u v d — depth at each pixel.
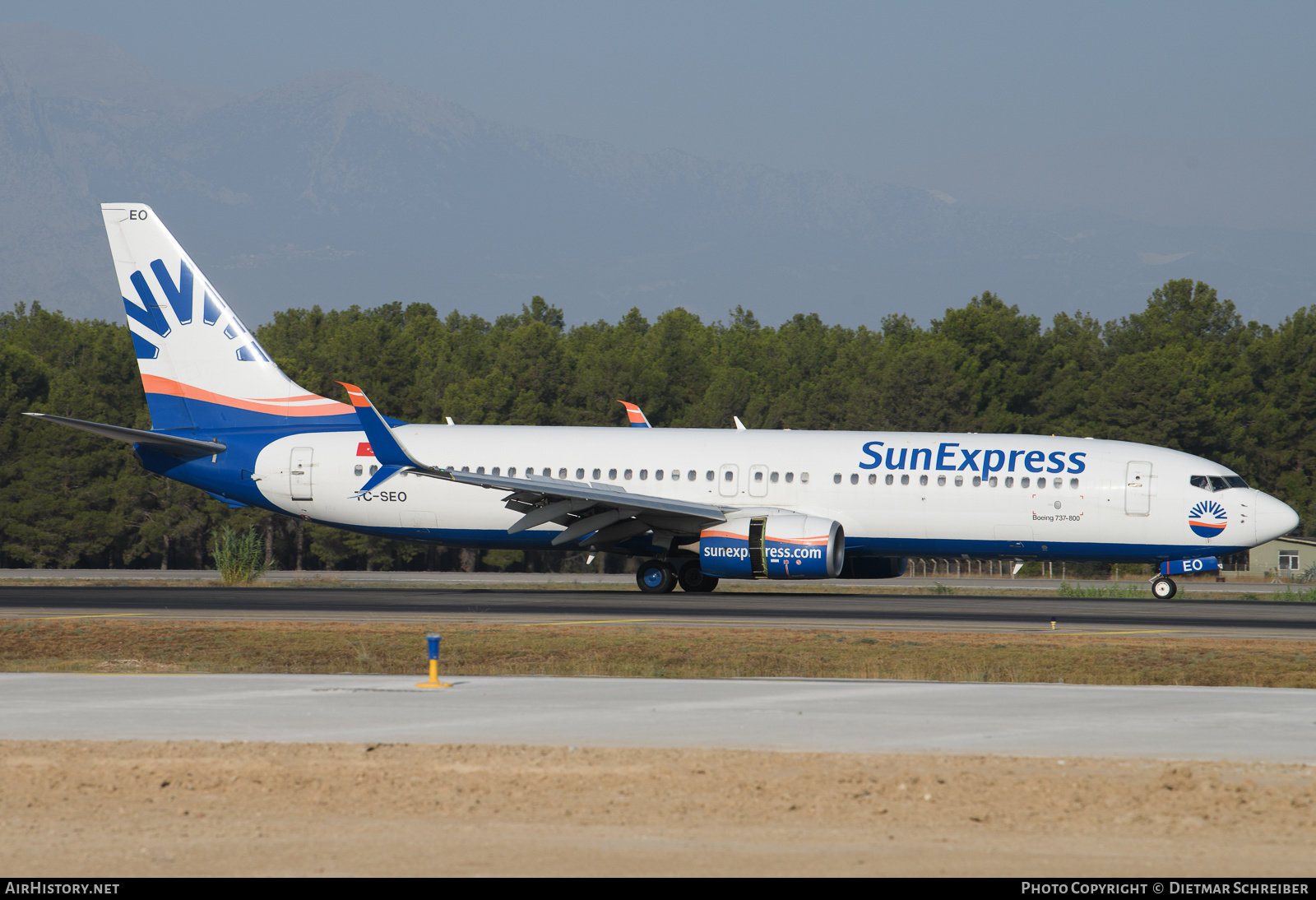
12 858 36.62
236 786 45.12
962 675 83.69
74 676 73.62
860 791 44.53
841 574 154.25
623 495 139.50
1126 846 38.59
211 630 102.75
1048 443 143.12
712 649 93.38
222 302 156.25
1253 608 128.38
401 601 132.00
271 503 155.12
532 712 61.03
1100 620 113.88
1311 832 40.22
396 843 38.31
